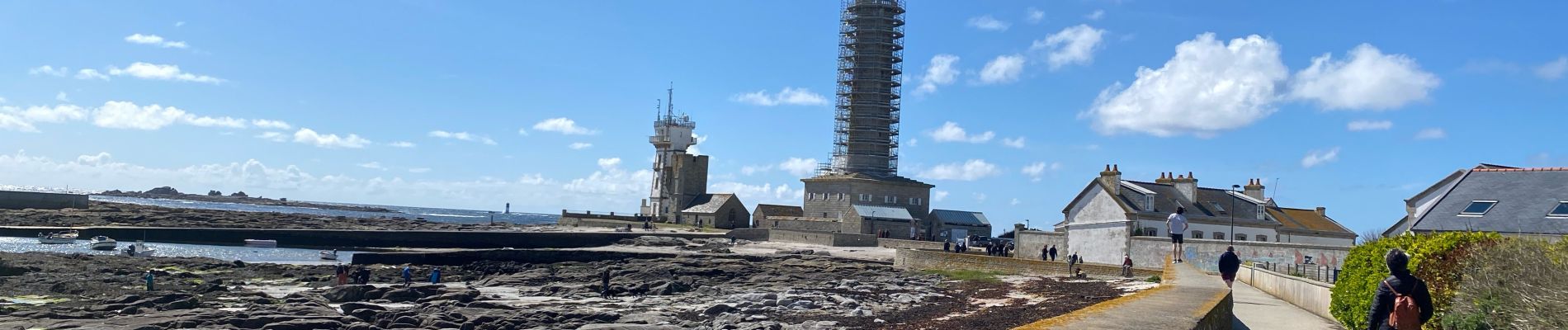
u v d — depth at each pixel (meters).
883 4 125.44
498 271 71.50
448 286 55.34
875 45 125.12
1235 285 37.50
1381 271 17.92
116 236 101.69
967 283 52.50
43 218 117.44
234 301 44.84
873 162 123.38
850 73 125.75
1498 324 14.35
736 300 44.56
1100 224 57.31
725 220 138.62
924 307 39.75
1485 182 33.56
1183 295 17.31
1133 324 11.73
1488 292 14.87
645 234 114.62
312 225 141.75
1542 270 13.88
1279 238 61.34
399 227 147.62
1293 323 23.06
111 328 33.66
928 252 66.00
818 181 122.56
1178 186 60.28
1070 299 37.44
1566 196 31.02
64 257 65.62
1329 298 23.67
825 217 120.94
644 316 39.81
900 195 119.38
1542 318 13.40
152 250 84.69
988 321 30.81
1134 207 55.97
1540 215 30.58
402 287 49.38
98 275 57.19
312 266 69.75
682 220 145.50
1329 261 41.53
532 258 83.81
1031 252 65.56
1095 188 58.25
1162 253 51.50
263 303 44.75
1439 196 34.75
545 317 38.31
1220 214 59.44
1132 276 48.91
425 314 39.28
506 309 42.31
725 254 84.44
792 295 44.06
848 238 98.69
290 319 35.91
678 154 149.25
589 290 52.56
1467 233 16.69
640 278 62.59
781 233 109.81
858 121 124.19
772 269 70.19
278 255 91.31
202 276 60.09
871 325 33.34
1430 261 16.59
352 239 106.38
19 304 41.81
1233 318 24.00
